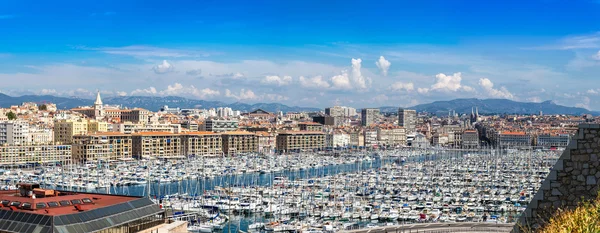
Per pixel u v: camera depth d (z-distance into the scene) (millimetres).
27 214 90562
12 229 88438
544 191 46469
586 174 45031
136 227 99125
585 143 45188
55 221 87500
